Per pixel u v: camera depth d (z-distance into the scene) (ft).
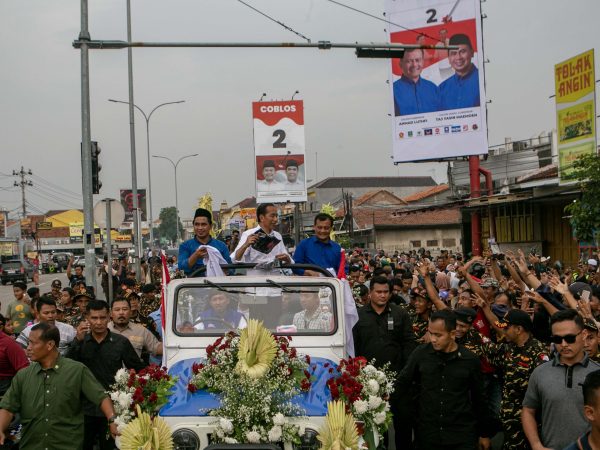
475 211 95.30
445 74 94.02
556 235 85.92
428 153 95.25
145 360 26.63
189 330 20.88
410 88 95.66
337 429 16.61
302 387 18.28
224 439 16.90
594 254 54.19
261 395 17.42
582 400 15.88
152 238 141.49
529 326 19.81
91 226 48.57
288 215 172.86
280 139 115.96
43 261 240.73
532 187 75.20
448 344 19.44
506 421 19.19
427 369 19.60
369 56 45.65
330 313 20.92
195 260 22.99
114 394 18.53
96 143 48.88
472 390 19.58
